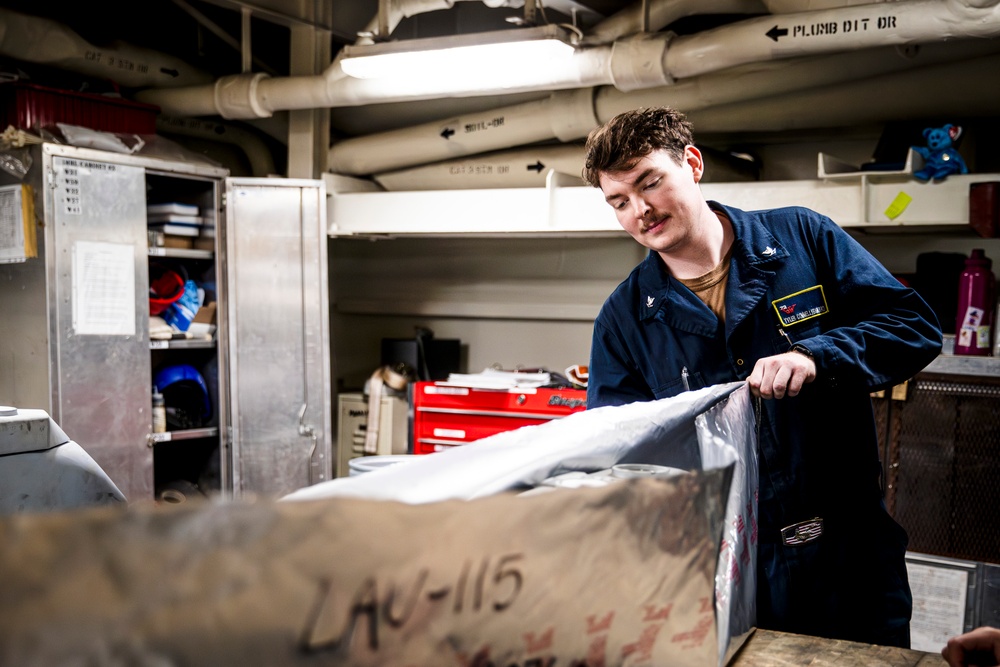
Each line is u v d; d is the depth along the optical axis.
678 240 1.61
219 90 4.01
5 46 3.64
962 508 2.94
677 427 1.02
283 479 3.99
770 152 3.94
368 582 0.47
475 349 4.75
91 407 3.48
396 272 4.92
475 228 3.85
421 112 4.51
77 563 0.38
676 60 3.13
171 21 4.69
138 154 3.72
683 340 1.72
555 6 3.62
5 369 3.53
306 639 0.45
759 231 1.67
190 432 3.87
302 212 3.98
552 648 0.61
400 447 4.43
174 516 0.41
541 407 3.68
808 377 1.40
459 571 0.53
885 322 1.54
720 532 0.80
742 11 3.30
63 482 1.62
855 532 1.60
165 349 4.18
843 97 3.32
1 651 0.36
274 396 3.96
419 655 0.51
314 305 4.01
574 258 4.45
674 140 1.60
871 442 1.63
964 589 2.92
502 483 0.71
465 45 3.00
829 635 1.57
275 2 4.02
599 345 1.86
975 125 3.38
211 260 3.99
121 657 0.39
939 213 2.97
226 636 0.42
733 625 1.11
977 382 2.90
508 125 3.94
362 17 4.41
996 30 2.64
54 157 3.34
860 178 3.08
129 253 3.59
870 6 2.79
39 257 3.36
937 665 1.09
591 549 0.62
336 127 4.72
